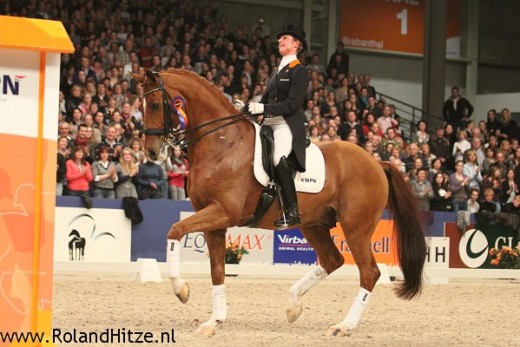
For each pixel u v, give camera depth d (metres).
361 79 32.03
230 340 9.61
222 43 29.55
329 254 11.20
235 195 9.92
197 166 10.04
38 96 7.38
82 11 27.17
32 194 7.39
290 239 19.62
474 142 27.34
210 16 32.94
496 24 40.84
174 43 28.44
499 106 37.25
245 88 26.52
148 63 27.08
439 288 18.19
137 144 19.95
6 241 7.31
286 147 10.25
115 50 26.06
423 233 11.26
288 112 10.18
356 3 37.88
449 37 39.84
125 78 25.42
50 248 7.46
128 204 18.31
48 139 7.42
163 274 18.38
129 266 17.41
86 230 17.94
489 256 21.50
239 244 19.09
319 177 10.54
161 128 9.89
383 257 20.22
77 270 17.09
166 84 9.95
